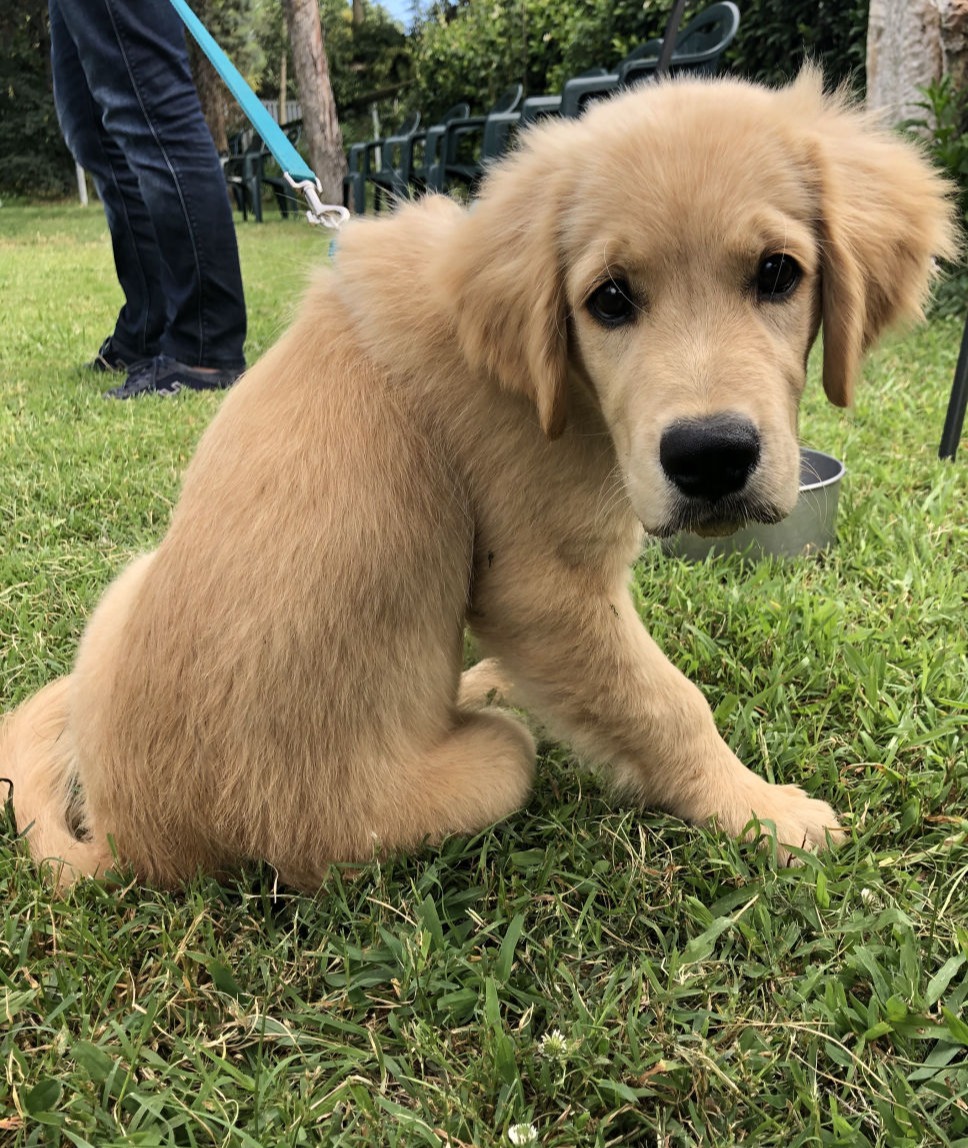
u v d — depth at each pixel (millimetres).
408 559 379
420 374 385
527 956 351
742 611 563
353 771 377
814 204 357
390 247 404
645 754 419
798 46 1817
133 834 382
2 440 879
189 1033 322
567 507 389
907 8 1425
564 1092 301
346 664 367
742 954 352
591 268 344
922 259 385
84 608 586
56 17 992
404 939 346
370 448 376
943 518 677
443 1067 305
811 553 647
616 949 358
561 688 415
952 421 771
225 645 360
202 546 367
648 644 420
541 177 368
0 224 3338
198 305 1058
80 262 2260
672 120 346
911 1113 283
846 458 797
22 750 420
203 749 365
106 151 1053
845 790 431
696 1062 300
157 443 871
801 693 495
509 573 402
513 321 364
